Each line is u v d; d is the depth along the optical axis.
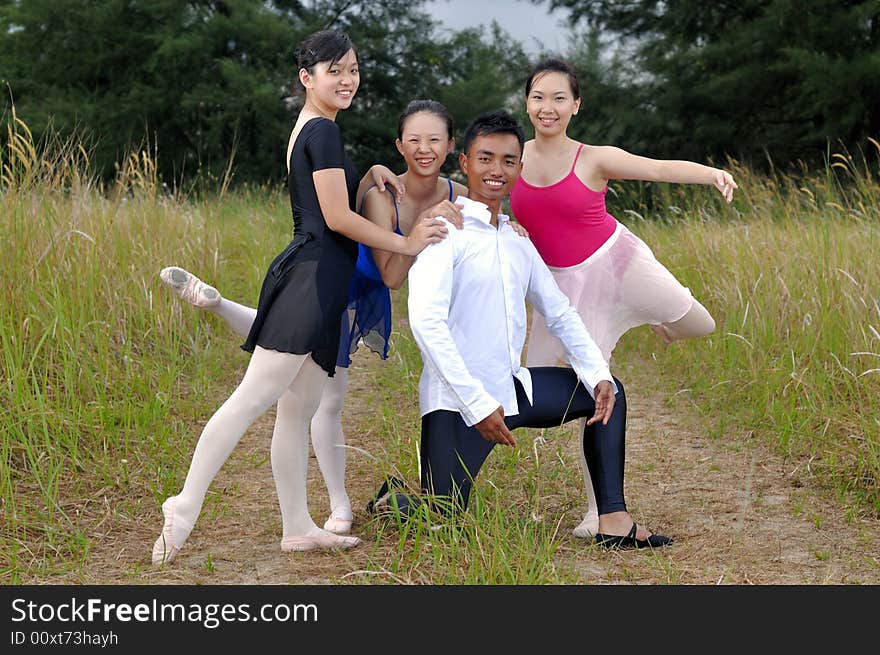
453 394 3.36
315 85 3.47
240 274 8.46
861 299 5.44
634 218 11.92
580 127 20.25
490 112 3.50
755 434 5.21
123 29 22.59
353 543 3.60
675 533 3.82
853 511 4.02
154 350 6.01
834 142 17.06
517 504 4.18
